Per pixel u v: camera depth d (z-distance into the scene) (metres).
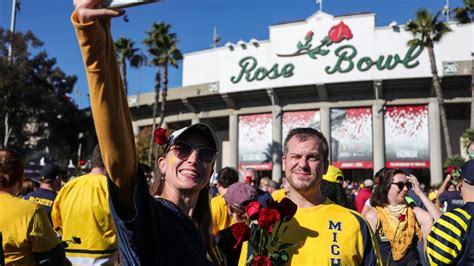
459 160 26.33
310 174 3.03
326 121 37.78
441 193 8.12
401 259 4.59
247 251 3.02
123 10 1.28
